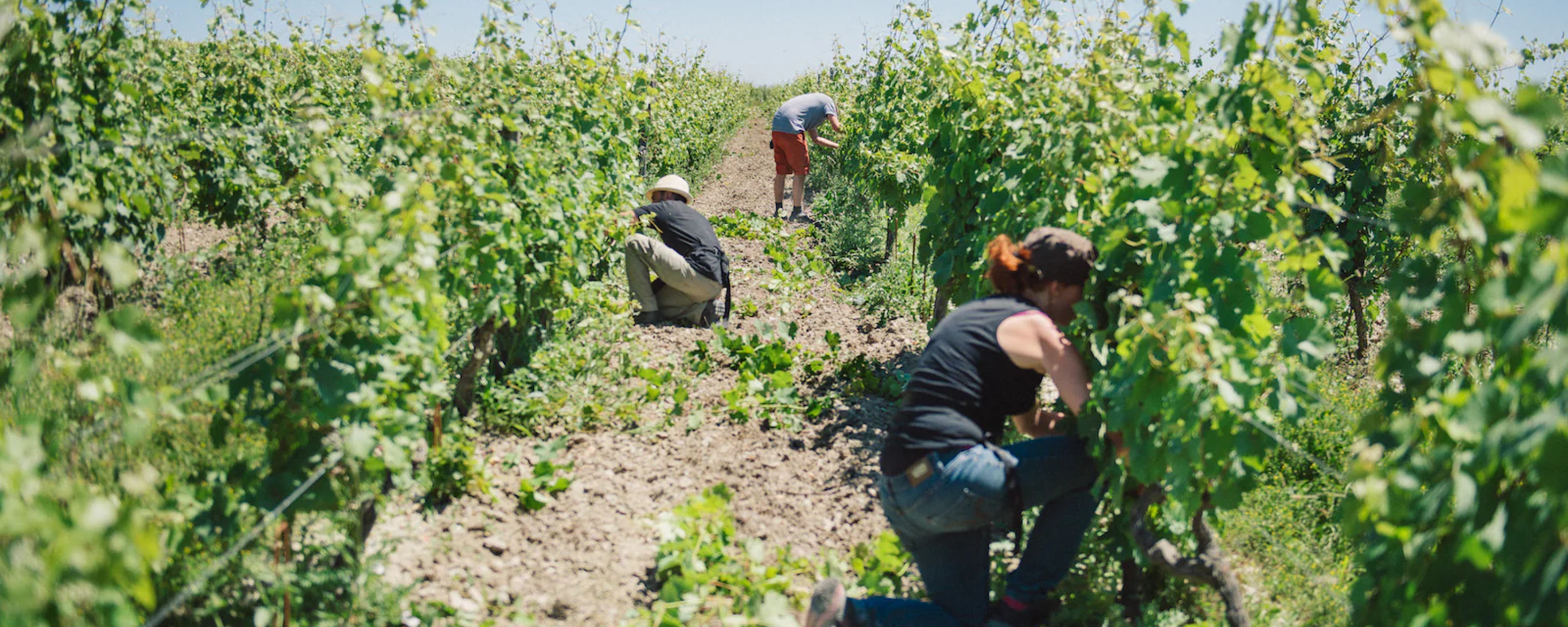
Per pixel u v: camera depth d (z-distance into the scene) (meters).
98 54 4.61
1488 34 1.52
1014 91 4.62
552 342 4.92
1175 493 2.42
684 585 3.01
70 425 2.53
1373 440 2.27
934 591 2.77
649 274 6.12
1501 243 1.74
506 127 4.61
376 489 2.90
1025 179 3.94
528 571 3.24
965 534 2.69
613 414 4.48
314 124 3.10
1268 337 2.69
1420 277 2.10
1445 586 1.82
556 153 5.21
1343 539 3.35
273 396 2.52
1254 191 2.54
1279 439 2.43
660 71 10.35
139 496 2.22
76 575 1.48
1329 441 4.04
